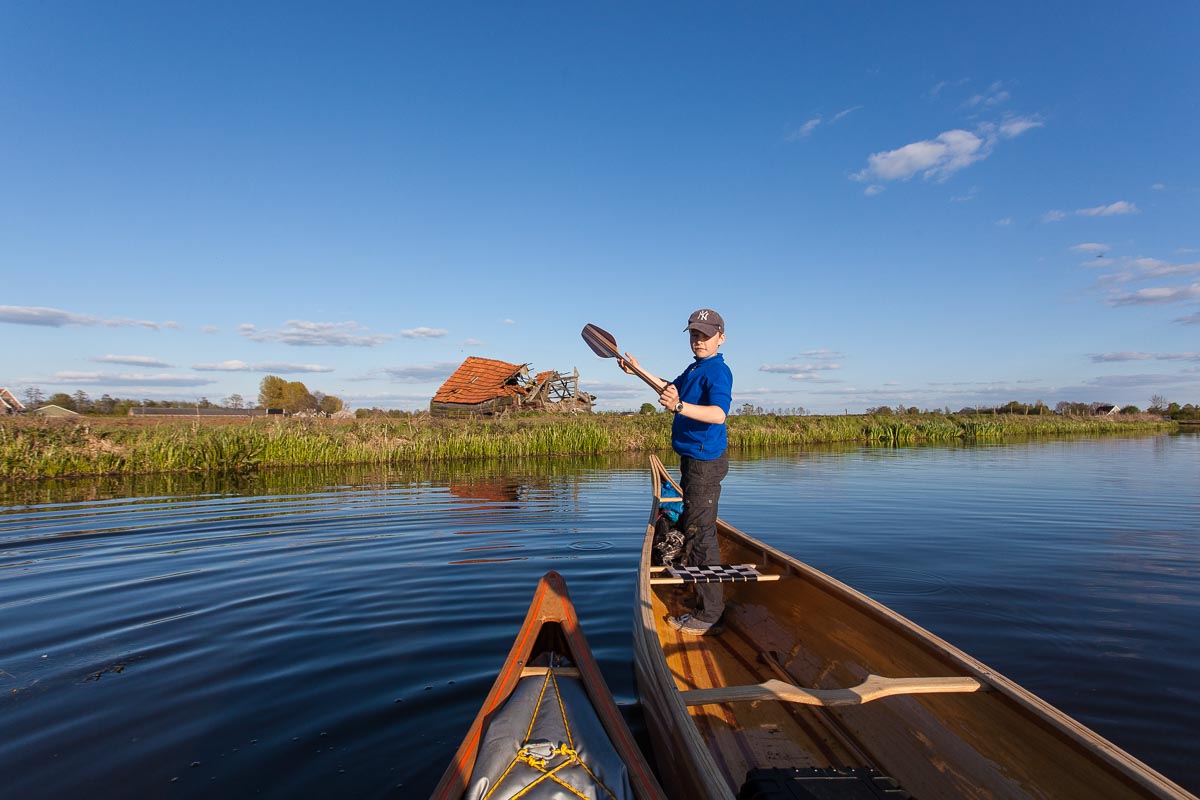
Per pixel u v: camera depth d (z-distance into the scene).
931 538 7.77
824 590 3.87
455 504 10.49
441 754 2.94
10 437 14.10
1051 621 4.75
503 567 6.34
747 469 16.12
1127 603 5.18
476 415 37.16
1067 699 3.51
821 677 3.64
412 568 6.28
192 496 11.39
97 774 2.76
